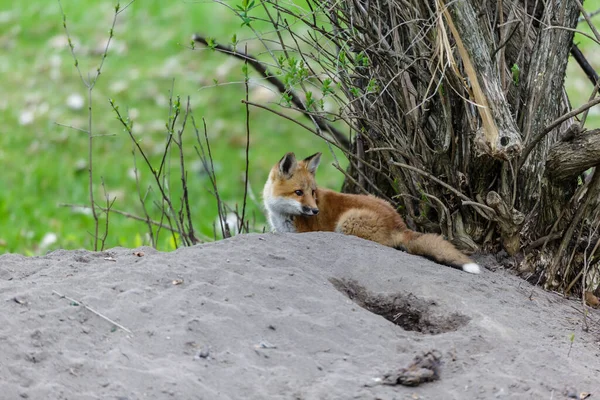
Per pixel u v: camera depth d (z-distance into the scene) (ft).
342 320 27.55
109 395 22.76
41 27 105.19
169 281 28.96
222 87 92.27
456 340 27.50
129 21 105.70
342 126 79.05
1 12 109.60
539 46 34.83
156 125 85.51
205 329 26.14
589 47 90.48
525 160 34.45
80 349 24.75
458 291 31.12
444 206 35.42
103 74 94.63
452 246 34.71
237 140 84.48
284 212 43.42
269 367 25.09
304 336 26.63
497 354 26.89
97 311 26.55
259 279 29.45
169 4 109.19
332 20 36.09
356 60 35.14
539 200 35.81
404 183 37.42
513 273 35.70
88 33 103.45
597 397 24.81
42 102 89.25
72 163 79.41
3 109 88.07
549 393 24.90
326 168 83.15
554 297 34.17
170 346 25.31
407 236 36.47
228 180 78.28
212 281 29.19
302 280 29.76
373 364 25.73
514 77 34.19
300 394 23.95
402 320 30.55
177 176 77.97
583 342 29.30
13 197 72.23
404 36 36.42
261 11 99.91
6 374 23.00
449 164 35.32
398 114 36.24
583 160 32.78
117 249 33.24
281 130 87.45
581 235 35.60
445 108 33.88
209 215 71.00
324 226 41.55
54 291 27.32
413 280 31.40
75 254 32.14
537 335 28.96
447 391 24.76
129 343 25.23
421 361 25.39
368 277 31.73
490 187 35.68
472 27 31.30
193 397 23.09
